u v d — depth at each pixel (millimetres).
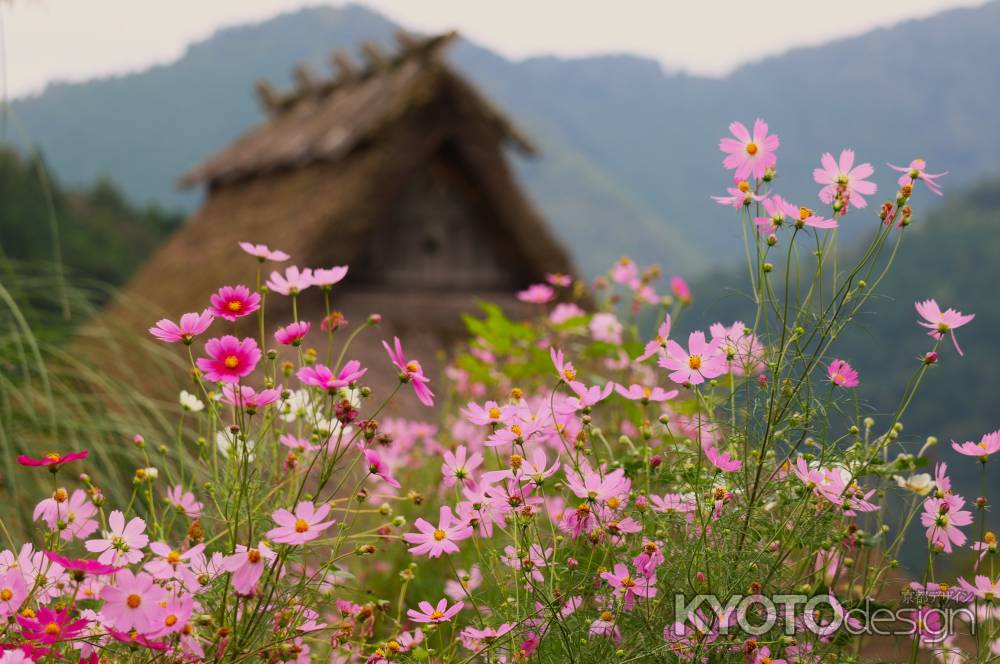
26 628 976
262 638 1108
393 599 1733
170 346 2979
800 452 1211
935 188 1119
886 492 1302
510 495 1210
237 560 985
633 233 149375
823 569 1207
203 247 8727
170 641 1041
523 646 1169
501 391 2367
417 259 7797
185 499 1359
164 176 150500
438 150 7719
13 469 1969
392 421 2244
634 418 1817
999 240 54094
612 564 1223
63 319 2693
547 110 192125
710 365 1171
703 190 178625
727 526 1135
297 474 1304
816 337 1138
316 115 9953
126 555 1160
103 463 2127
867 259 1134
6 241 13938
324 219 7004
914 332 40500
